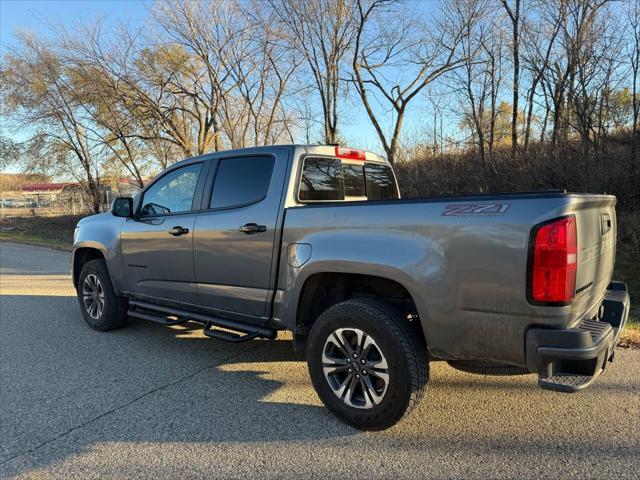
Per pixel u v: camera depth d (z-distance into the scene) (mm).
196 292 4449
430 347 3023
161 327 5941
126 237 5180
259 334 3975
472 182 14438
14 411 3623
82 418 3504
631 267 8609
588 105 12383
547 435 3193
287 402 3768
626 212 10539
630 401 3678
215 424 3404
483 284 2781
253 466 2883
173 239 4598
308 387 4062
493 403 3699
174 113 22953
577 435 3184
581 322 2885
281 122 22859
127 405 3719
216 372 4418
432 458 2941
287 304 3701
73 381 4211
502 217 2729
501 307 2738
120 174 29031
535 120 15336
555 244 2590
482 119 16609
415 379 3064
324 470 2834
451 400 3764
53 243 18625
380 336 3115
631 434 3176
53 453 3035
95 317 5770
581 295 2793
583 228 2822
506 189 13320
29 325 6113
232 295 4121
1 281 9922
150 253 4891
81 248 5926
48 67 23703
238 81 21828
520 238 2662
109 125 22844
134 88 21609
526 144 14633
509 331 2736
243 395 3902
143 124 22578
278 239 3750
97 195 29391
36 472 2830
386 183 5219
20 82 24469
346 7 18812
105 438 3217
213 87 21984
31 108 24859
